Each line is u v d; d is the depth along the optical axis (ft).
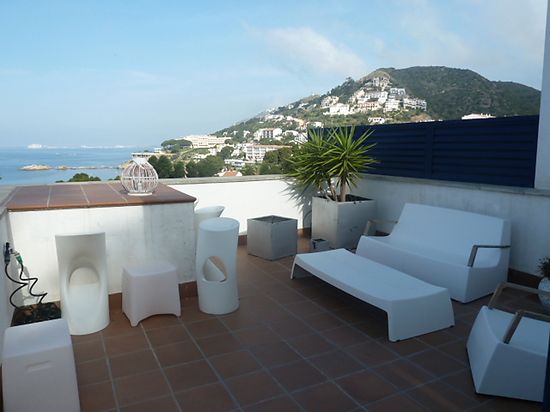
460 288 13.00
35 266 11.22
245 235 20.70
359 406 7.72
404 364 9.30
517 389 7.89
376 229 21.43
